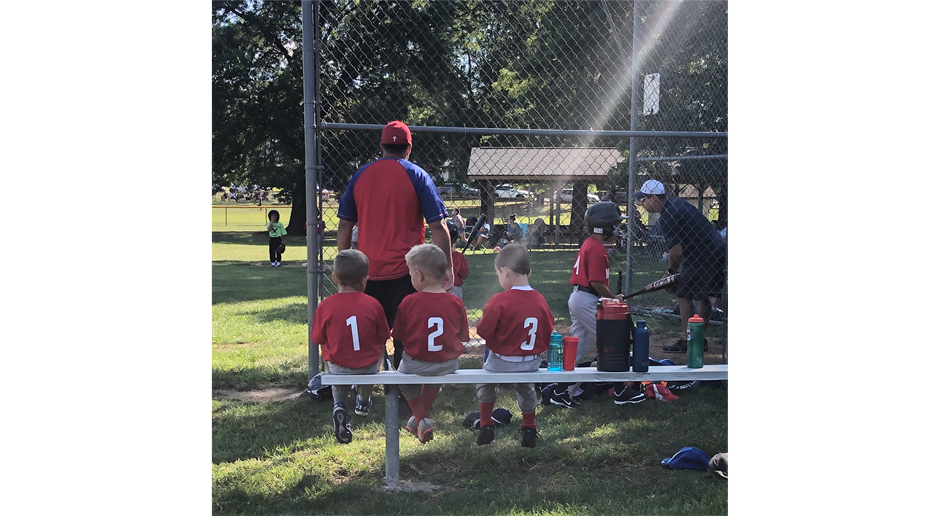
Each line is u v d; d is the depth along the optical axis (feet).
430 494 11.02
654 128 25.68
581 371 12.23
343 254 11.91
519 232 63.10
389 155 13.98
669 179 25.80
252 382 17.62
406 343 11.53
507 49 41.65
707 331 24.26
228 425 14.21
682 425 14.29
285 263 54.54
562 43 39.22
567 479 11.59
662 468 12.10
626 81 37.24
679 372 12.32
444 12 41.57
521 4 40.14
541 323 12.14
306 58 15.83
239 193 172.35
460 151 59.00
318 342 11.94
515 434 13.64
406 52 44.52
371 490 11.15
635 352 12.25
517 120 45.37
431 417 14.90
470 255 56.54
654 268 28.71
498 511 10.18
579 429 14.03
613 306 12.27
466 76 47.19
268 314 28.45
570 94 41.06
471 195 66.23
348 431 12.32
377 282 13.83
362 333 11.66
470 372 11.83
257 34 93.81
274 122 92.68
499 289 35.88
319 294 16.58
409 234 13.89
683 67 25.23
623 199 47.91
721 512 9.92
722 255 19.42
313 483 11.32
